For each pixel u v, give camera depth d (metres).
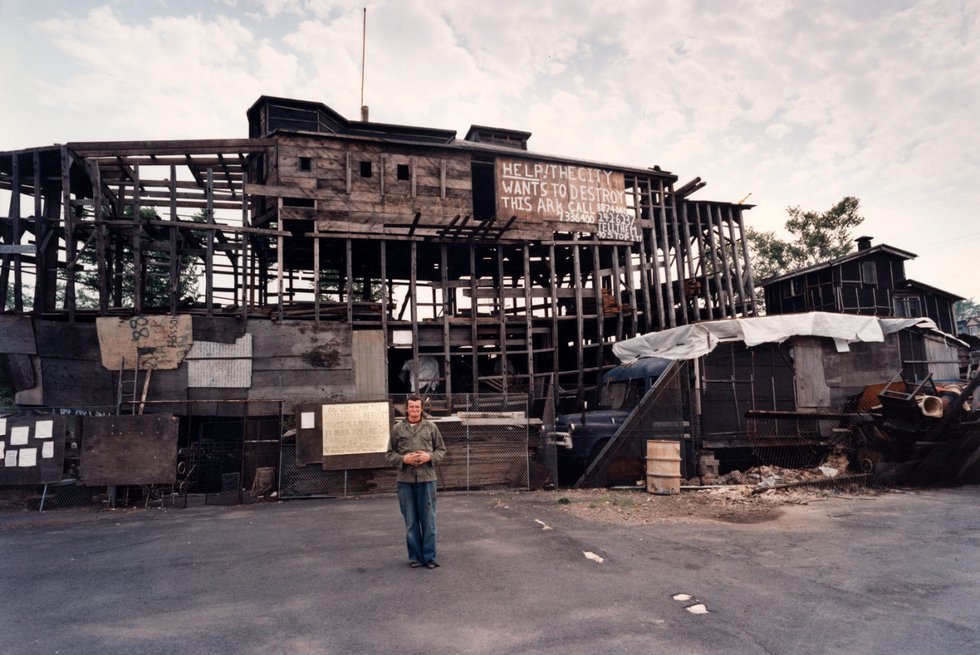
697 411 12.09
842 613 4.45
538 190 20.33
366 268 24.25
